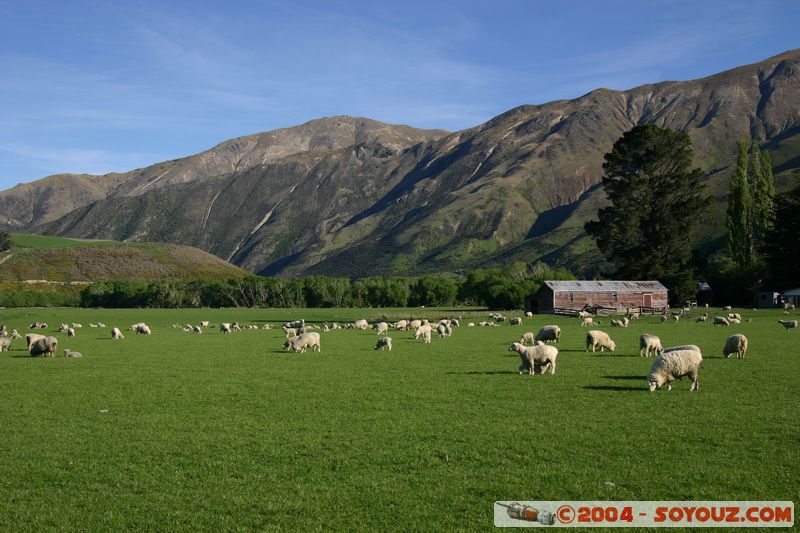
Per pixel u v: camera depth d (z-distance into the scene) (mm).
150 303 184000
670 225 116562
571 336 60094
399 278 195500
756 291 126562
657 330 66062
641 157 119500
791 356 38562
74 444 19344
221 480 15914
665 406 23453
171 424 21812
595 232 121562
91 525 13430
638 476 15672
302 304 185500
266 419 22422
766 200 142000
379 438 19531
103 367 38156
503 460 17078
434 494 14750
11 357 44469
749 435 19062
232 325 89938
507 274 174250
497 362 38656
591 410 22969
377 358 41844
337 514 13742
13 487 15656
